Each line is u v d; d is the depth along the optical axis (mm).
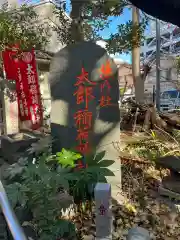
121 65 10148
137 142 5340
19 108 6367
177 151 3996
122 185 3756
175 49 13789
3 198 1260
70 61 3445
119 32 4516
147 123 8266
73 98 3482
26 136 4180
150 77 15547
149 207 3139
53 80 3537
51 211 2146
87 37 4707
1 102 7312
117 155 3484
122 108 9883
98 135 3469
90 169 3027
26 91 6289
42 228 2131
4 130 7195
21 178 2549
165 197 3408
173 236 2557
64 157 2803
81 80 3432
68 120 3518
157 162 3545
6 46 5766
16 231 1150
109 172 3098
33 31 6742
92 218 2828
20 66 6125
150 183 3842
